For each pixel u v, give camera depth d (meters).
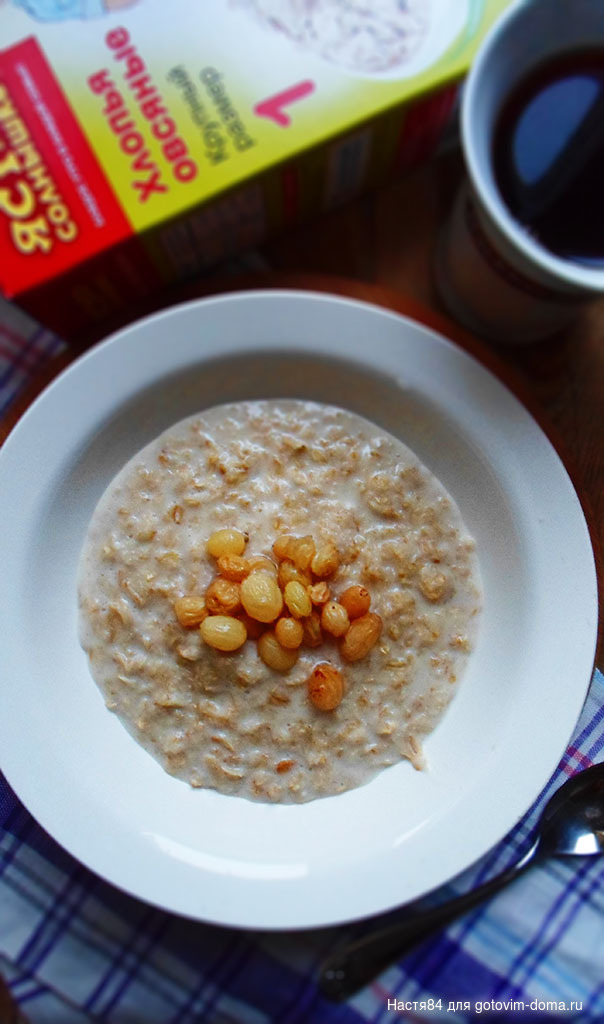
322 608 0.27
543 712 0.26
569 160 0.27
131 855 0.25
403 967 0.28
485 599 0.28
